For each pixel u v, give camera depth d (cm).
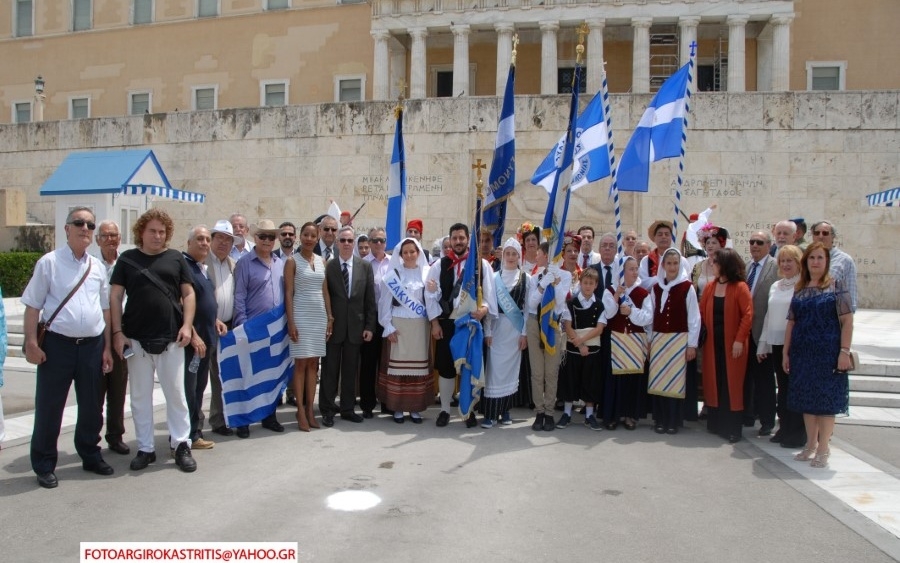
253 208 2573
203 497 612
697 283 978
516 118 2295
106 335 687
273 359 841
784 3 3183
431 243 2361
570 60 3638
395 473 684
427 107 2375
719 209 2217
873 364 1146
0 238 2670
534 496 625
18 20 4488
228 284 855
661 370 866
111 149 2775
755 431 897
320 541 519
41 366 646
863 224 2173
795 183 2198
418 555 497
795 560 501
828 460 757
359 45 3925
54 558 488
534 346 879
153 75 4266
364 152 2453
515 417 954
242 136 2586
